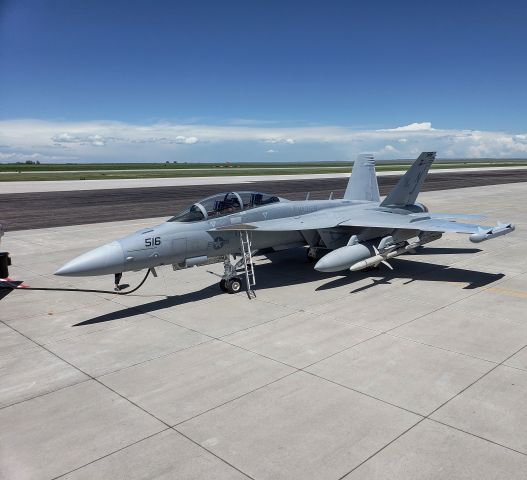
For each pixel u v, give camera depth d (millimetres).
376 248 12742
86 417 5918
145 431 5566
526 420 5598
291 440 5297
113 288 12250
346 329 8859
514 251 16297
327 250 15680
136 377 7031
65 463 4996
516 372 6887
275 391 6457
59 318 9938
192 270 14250
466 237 19234
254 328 9055
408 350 7777
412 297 10938
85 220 25500
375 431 5426
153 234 10305
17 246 18203
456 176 72938
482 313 9680
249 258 11680
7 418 5945
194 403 6195
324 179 69000
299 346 8070
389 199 15336
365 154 17203
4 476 4793
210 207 11367
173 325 9344
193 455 5074
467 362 7262
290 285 12305
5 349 8258
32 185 56750
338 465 4836
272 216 12570
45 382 6934
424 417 5703
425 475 4648
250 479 4660
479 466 4770
